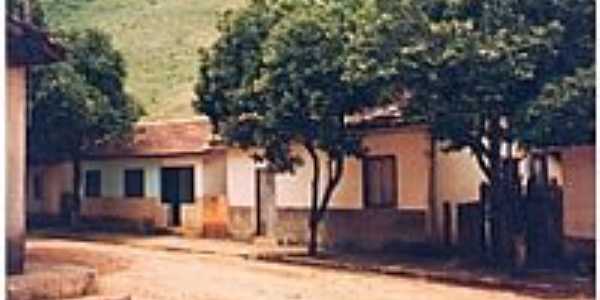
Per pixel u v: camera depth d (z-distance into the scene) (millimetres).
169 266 25547
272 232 33469
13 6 19312
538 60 20750
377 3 22766
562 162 23734
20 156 18516
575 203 23203
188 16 83688
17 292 17094
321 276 24031
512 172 23516
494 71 20672
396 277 23906
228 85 28391
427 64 21188
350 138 26922
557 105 20078
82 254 27609
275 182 33125
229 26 28375
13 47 18344
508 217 23500
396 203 28375
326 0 26391
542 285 20938
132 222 38969
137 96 69875
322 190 30781
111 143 39594
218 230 35719
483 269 23797
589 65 20781
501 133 22422
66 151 38812
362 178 29406
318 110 25594
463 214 26281
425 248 27406
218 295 20188
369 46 22266
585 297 20141
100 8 87062
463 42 20828
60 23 83125
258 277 23625
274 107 26156
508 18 21078
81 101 36938
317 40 25516
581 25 20828
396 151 28359
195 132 37875
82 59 38031
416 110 22328
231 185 35375
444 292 21062
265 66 26297
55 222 41781
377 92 23766
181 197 37406
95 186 40625
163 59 76688
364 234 29359
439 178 27172
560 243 23625
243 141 28141
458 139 22750
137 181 38969
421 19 21859
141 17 84562
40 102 36219
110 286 20406
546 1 20953
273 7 27891
